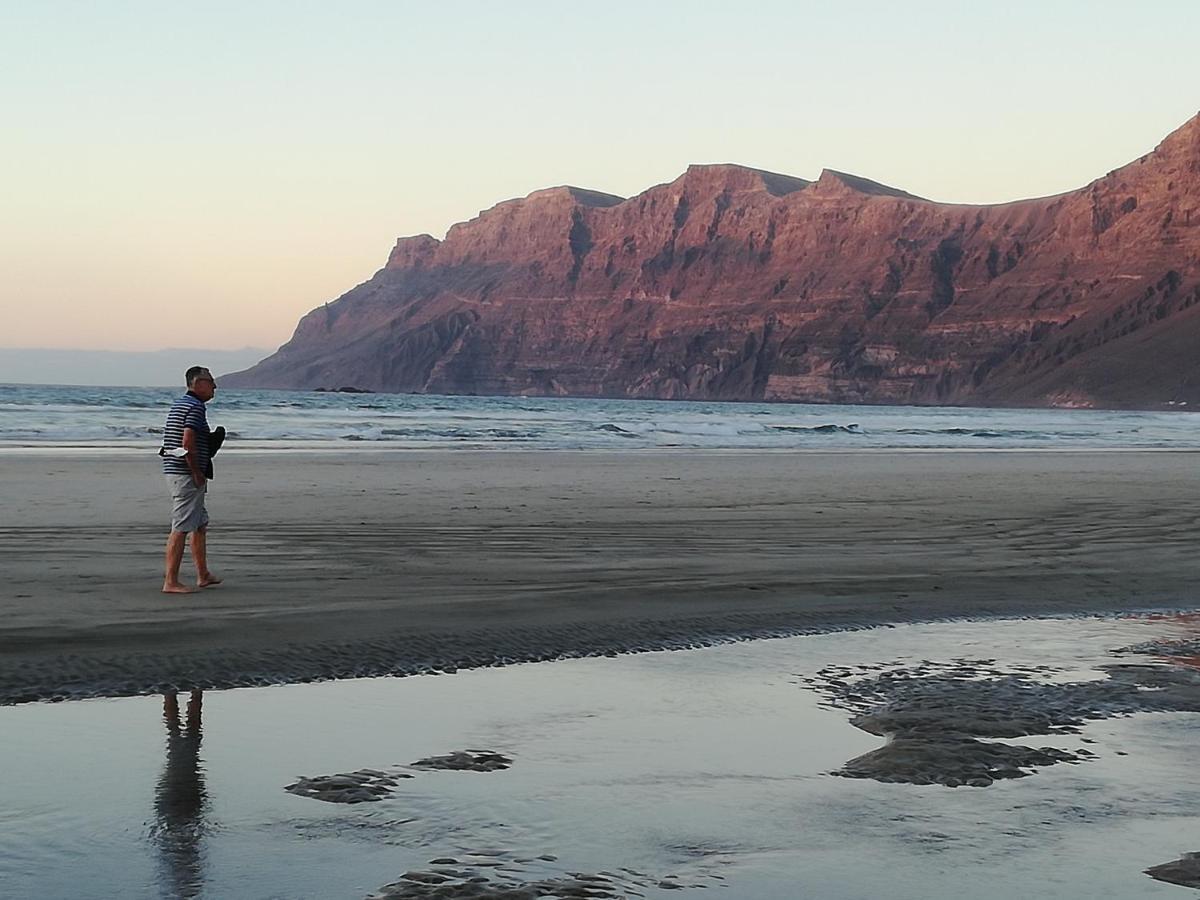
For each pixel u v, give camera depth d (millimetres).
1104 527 16578
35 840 4297
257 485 20938
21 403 60594
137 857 4152
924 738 5883
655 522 16125
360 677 7203
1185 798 5020
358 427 47875
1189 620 9812
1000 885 4035
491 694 6820
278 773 5188
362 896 3834
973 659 8047
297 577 10883
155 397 90875
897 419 94812
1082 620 9773
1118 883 4066
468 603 9664
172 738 5738
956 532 15711
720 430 54438
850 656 8117
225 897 3811
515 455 33312
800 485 23688
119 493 18938
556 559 12422
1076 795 5035
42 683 6793
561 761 5453
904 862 4234
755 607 9883
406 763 5375
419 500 18641
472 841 4375
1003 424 85250
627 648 8258
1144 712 6547
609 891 3920
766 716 6367
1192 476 29328
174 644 7816
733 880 4039
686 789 5051
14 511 15992
